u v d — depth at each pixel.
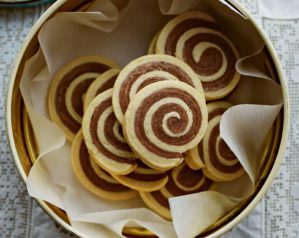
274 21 0.35
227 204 0.30
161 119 0.29
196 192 0.31
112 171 0.30
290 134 0.34
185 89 0.30
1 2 0.34
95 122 0.30
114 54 0.32
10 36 0.35
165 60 0.30
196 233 0.29
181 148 0.30
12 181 0.34
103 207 0.31
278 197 0.34
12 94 0.29
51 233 0.33
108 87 0.31
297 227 0.34
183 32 0.31
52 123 0.31
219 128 0.31
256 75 0.30
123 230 0.30
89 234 0.29
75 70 0.32
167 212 0.31
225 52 0.32
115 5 0.31
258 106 0.29
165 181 0.31
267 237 0.34
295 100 0.35
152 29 0.32
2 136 0.34
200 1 0.31
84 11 0.31
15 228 0.33
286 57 0.35
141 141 0.29
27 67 0.30
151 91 0.29
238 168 0.31
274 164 0.29
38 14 0.35
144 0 0.31
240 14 0.30
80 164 0.31
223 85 0.31
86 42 0.32
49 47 0.31
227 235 0.34
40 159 0.30
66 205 0.30
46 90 0.32
